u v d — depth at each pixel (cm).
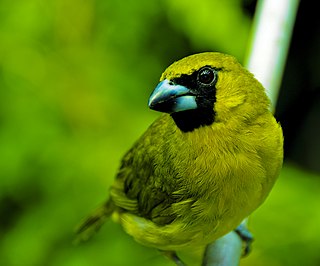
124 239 1135
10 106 1159
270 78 784
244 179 687
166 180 738
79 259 1117
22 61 1166
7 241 1147
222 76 673
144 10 1185
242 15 1159
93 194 1122
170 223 750
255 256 1096
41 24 1169
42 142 1142
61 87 1162
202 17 1132
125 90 1177
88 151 1136
